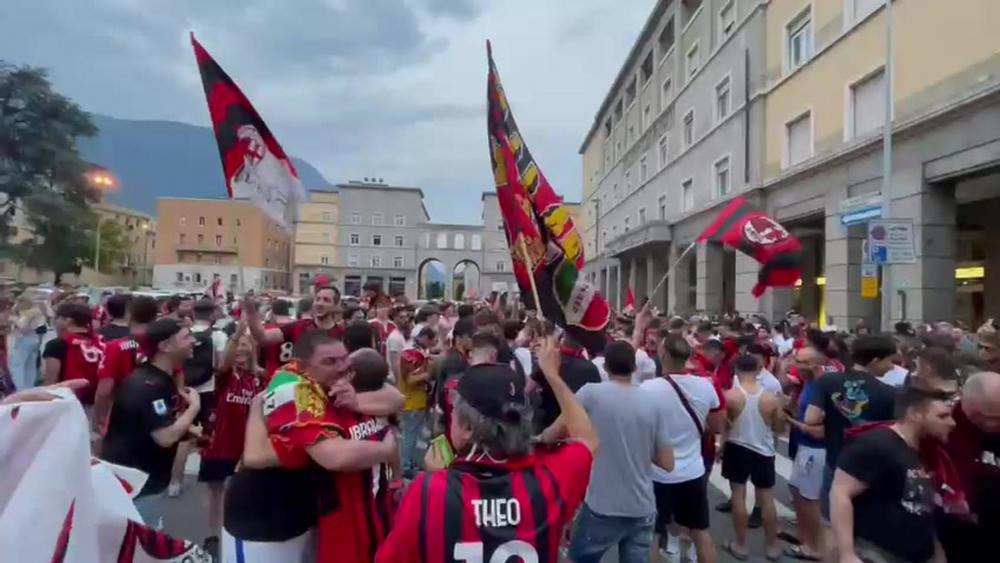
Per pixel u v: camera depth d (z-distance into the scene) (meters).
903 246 11.71
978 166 14.08
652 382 5.40
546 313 3.71
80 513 1.91
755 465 6.30
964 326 15.01
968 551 3.56
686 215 31.70
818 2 20.88
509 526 2.23
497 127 3.69
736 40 26.58
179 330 4.45
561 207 3.84
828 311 19.88
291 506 3.10
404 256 88.19
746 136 25.27
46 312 13.43
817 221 22.38
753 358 6.41
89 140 56.03
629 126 47.78
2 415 1.84
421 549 2.19
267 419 3.07
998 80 13.41
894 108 16.91
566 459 2.45
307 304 7.23
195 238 77.06
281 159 4.86
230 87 4.75
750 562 6.22
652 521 4.59
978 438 3.55
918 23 16.06
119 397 4.27
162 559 2.28
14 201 51.06
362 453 2.94
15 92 51.16
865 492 3.29
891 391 5.20
